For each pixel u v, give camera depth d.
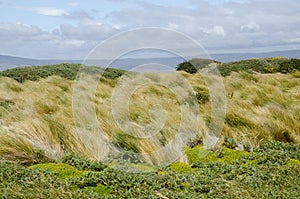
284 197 4.79
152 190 5.02
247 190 4.99
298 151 6.98
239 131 8.11
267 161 6.29
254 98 11.13
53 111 9.10
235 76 16.06
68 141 6.94
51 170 5.59
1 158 6.14
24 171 5.25
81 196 4.61
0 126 7.28
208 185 5.20
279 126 8.51
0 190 4.52
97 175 5.30
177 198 4.80
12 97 11.02
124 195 4.80
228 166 6.04
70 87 13.50
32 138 6.83
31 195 4.44
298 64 21.58
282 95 11.74
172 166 6.19
